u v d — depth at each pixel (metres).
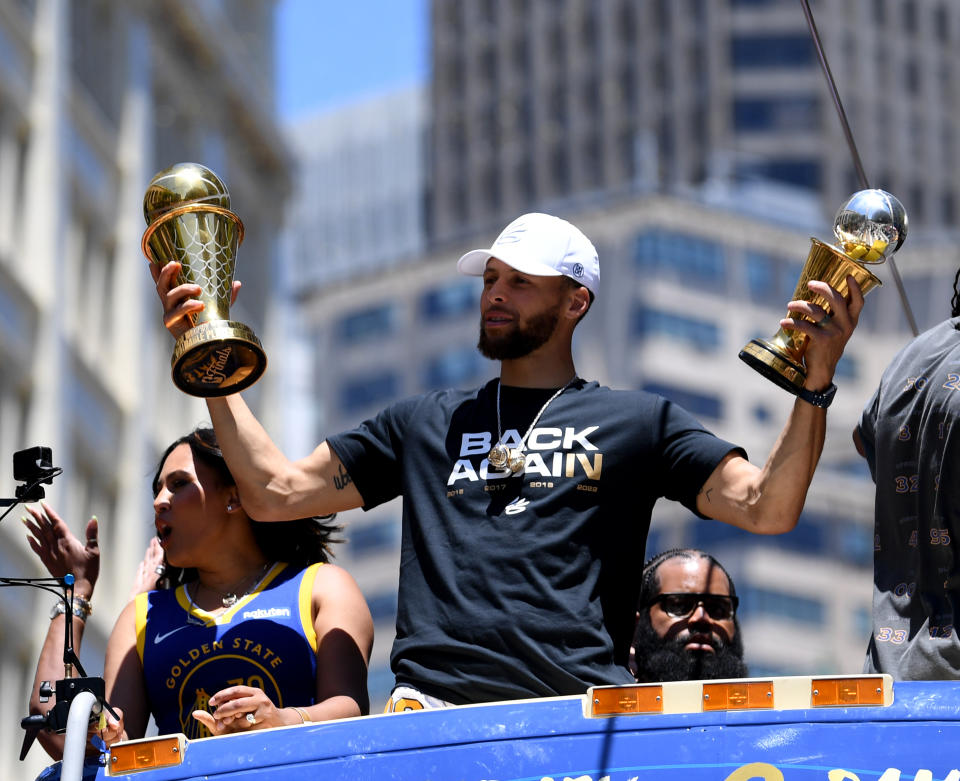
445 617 7.03
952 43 136.12
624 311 116.56
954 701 5.99
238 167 56.69
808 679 6.07
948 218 133.38
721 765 5.99
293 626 7.64
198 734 7.52
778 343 6.94
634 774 6.01
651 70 132.88
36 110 42.62
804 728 6.01
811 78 131.00
